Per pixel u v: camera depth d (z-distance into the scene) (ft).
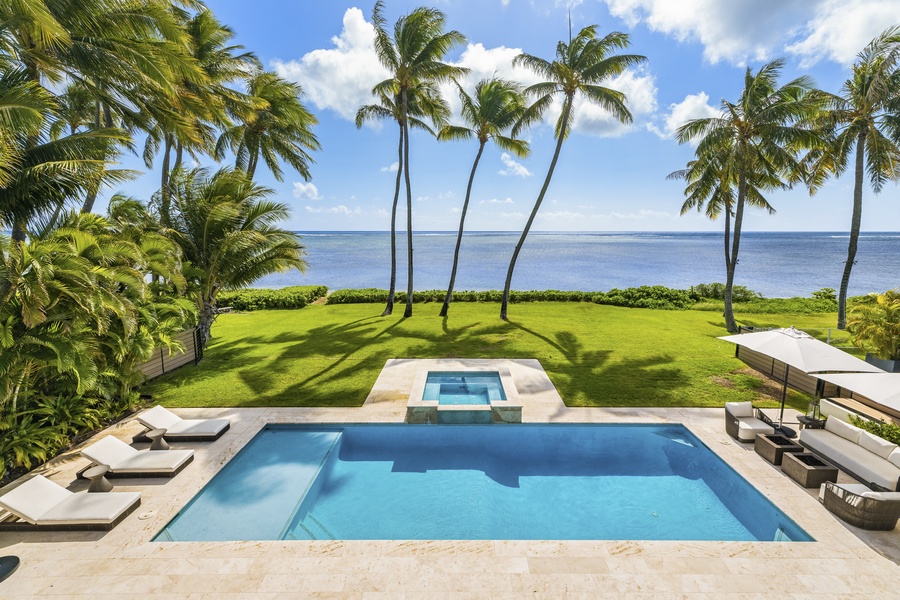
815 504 19.20
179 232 41.34
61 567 15.01
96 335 25.89
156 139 57.47
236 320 67.00
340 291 85.66
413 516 19.57
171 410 29.84
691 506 20.29
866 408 28.48
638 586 14.24
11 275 19.16
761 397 32.53
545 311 71.87
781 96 49.67
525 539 17.62
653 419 28.63
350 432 27.81
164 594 13.82
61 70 28.68
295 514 19.12
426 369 36.76
